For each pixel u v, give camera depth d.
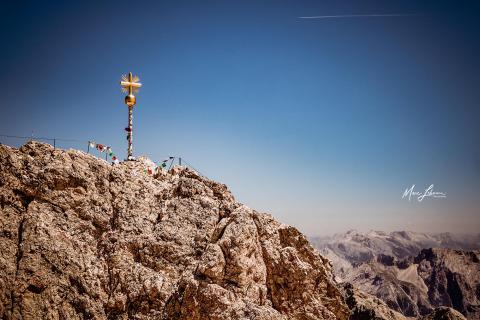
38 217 46.62
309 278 47.91
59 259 45.12
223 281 44.91
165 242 48.19
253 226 48.12
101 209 49.53
